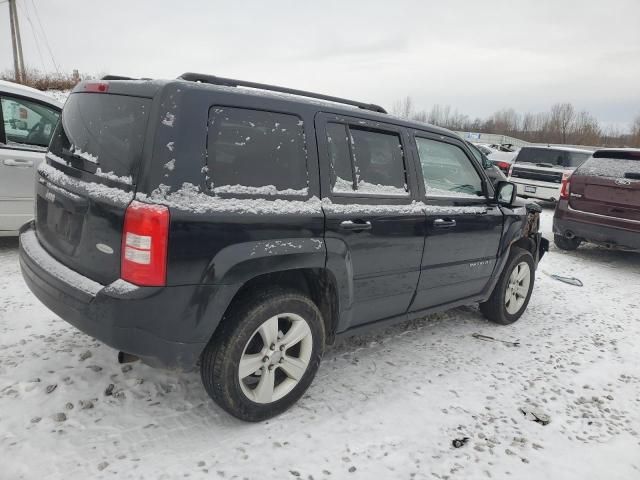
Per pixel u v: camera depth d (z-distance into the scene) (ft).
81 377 9.59
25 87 17.30
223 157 7.81
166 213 6.99
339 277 9.32
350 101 10.48
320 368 11.01
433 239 11.30
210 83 8.29
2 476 6.97
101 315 7.29
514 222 14.08
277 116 8.61
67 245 8.35
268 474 7.54
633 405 10.61
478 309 16.20
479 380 11.11
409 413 9.52
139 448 7.84
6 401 8.66
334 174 9.37
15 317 11.95
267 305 8.30
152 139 7.18
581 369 12.10
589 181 23.09
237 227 7.68
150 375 9.90
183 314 7.38
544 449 8.81
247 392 8.50
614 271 22.93
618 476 8.25
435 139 11.96
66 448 7.67
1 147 16.05
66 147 9.21
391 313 11.23
